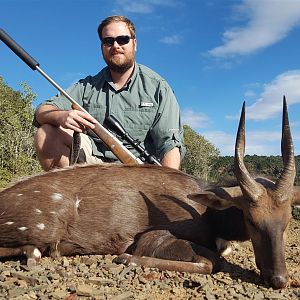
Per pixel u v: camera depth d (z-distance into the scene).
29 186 1.22
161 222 1.26
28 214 1.17
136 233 1.25
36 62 1.60
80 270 1.08
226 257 1.34
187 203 1.29
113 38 1.63
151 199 1.28
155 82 1.69
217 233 1.31
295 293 1.01
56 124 1.53
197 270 1.12
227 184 1.31
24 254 1.18
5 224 1.17
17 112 6.41
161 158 1.67
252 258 1.33
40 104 1.62
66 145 1.59
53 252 1.21
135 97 1.66
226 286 1.04
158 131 1.67
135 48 1.70
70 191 1.24
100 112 1.66
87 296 0.91
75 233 1.22
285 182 1.10
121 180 1.29
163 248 1.18
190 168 13.40
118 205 1.25
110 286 0.99
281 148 1.13
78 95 1.70
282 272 1.04
